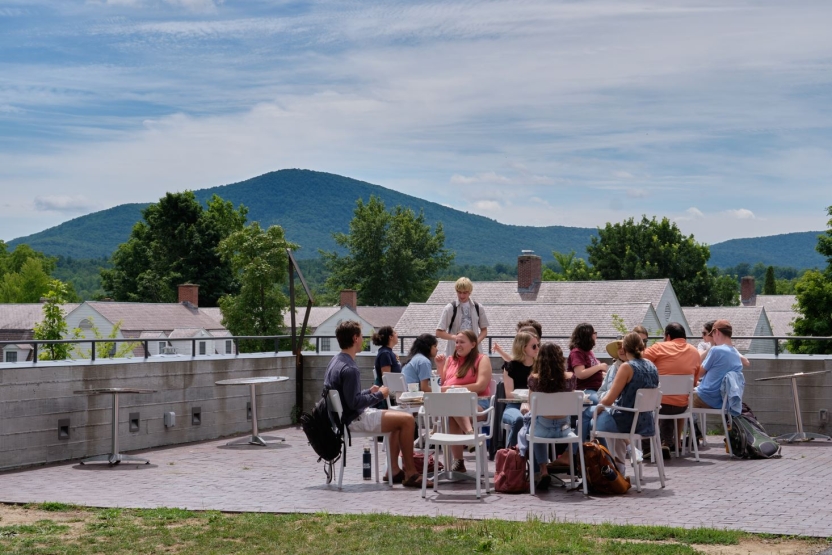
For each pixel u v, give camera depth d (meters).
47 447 11.40
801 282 48.94
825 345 48.12
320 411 9.59
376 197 102.50
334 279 101.69
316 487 9.59
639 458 10.01
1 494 9.27
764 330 63.22
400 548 6.72
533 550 6.55
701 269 72.25
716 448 12.23
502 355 12.73
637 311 48.69
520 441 9.39
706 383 11.70
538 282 59.84
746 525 7.41
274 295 59.62
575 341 10.63
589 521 7.64
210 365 13.80
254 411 13.10
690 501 8.52
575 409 8.97
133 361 12.62
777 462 10.95
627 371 9.34
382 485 9.70
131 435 12.51
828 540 6.85
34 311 65.06
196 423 13.52
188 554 6.66
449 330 12.66
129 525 7.60
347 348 9.89
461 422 10.26
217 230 75.88
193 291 67.81
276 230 59.94
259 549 6.77
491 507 8.33
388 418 9.66
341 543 6.90
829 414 13.47
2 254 123.62
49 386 11.47
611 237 74.31
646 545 6.64
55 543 7.00
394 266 99.31
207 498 8.94
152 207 78.00
